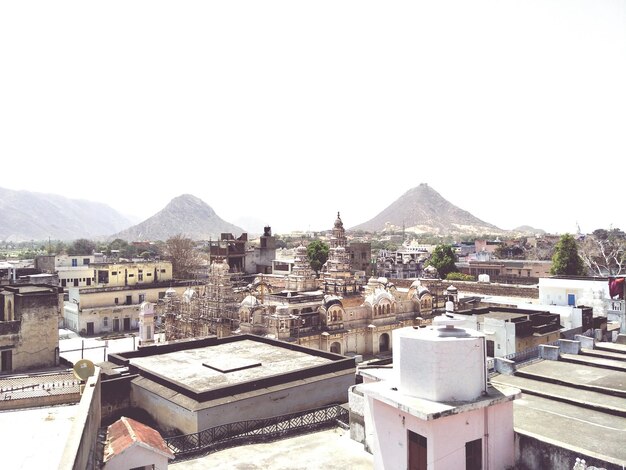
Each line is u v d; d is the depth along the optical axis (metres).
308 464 18.72
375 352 54.72
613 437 16.73
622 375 23.42
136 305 75.12
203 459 19.53
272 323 48.19
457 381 15.25
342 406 25.16
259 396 25.47
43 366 47.34
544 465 15.87
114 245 192.38
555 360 26.45
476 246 154.75
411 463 15.61
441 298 64.62
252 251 96.69
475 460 15.77
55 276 68.81
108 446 16.23
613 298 47.19
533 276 97.56
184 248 111.38
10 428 17.83
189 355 34.09
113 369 30.34
